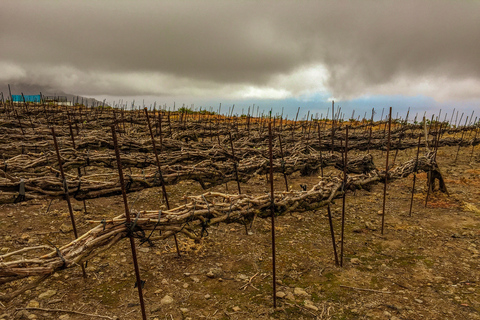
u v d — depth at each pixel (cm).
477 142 1697
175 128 1584
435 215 707
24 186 382
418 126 2269
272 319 346
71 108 2453
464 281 429
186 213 346
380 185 977
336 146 1255
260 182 984
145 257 471
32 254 456
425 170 791
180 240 537
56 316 332
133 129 1561
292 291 403
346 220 674
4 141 867
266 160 735
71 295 371
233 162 690
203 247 517
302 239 568
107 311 346
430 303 379
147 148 936
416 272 456
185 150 866
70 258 251
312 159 825
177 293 388
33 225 556
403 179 1051
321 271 455
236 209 393
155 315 345
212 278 427
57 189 416
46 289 376
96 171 1012
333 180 520
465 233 597
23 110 1820
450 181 1009
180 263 462
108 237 278
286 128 2034
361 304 377
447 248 536
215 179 638
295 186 941
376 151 1719
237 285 413
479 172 1151
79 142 835
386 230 619
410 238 580
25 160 555
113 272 426
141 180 495
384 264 480
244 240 554
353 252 522
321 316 353
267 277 436
